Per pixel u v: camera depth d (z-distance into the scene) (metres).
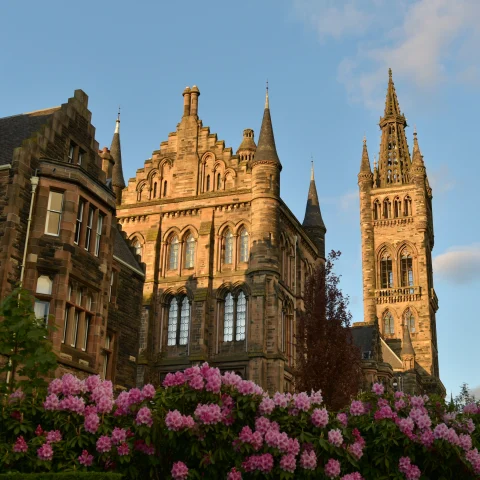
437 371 131.62
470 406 23.03
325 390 53.12
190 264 64.31
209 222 64.25
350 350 56.25
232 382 20.41
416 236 131.25
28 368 21.97
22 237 32.56
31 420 20.75
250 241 62.12
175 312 63.31
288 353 63.41
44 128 35.03
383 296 129.00
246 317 60.22
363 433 21.39
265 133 64.94
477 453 20.61
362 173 138.50
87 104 39.19
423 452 20.66
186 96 70.19
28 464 19.19
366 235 134.12
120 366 42.84
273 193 62.69
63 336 33.00
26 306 23.05
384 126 146.75
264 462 18.91
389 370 92.94
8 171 33.00
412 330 125.56
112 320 42.41
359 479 19.61
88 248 35.81
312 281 59.12
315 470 19.52
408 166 142.25
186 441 19.64
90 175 35.72
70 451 19.66
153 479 20.11
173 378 20.31
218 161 66.62
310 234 77.94
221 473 19.77
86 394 21.47
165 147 69.25
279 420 20.09
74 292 34.16
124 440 19.39
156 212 66.50
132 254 49.56
